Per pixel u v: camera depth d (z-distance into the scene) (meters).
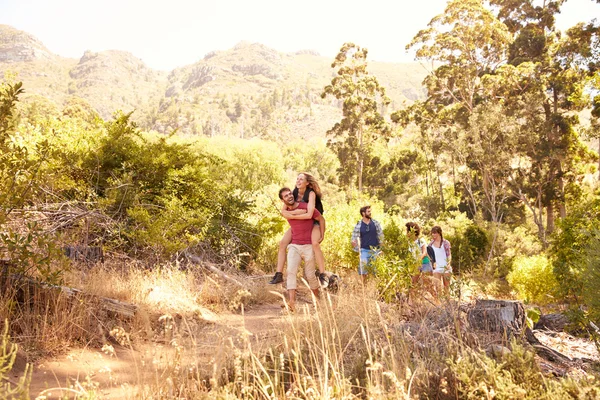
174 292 6.67
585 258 5.48
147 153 9.97
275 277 6.37
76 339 4.46
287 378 3.64
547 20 44.25
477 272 19.66
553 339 5.62
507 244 25.61
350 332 4.40
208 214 10.06
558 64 37.94
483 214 39.56
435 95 47.50
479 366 3.34
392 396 2.92
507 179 36.12
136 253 8.23
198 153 11.45
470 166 37.19
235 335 4.84
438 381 3.27
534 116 36.50
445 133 39.28
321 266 6.39
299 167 88.75
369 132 54.94
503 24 42.31
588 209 12.53
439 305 5.69
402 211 48.81
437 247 8.95
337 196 55.72
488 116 34.06
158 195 9.92
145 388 3.23
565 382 3.06
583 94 32.59
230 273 8.95
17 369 3.71
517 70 38.56
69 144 9.38
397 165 59.22
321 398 2.97
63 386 3.54
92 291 5.50
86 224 7.53
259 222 10.75
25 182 5.51
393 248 7.19
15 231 6.51
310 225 6.43
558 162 36.47
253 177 55.00
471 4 41.59
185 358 3.87
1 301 4.36
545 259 15.03
